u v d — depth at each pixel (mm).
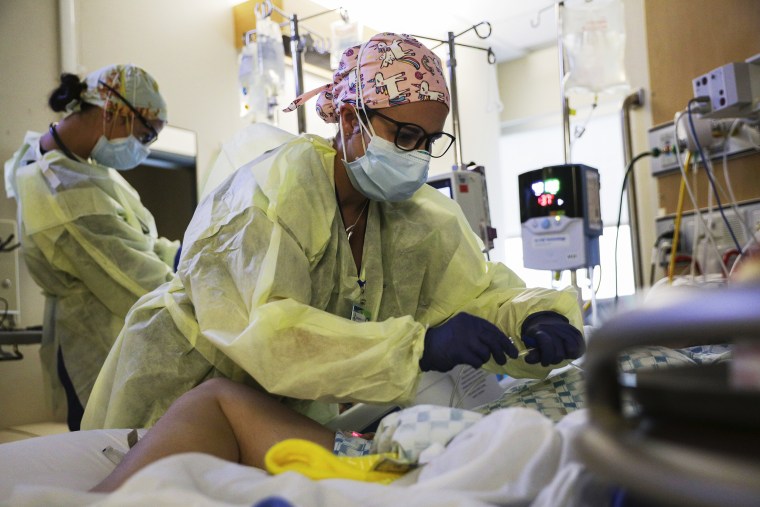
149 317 1674
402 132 1646
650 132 3135
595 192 3025
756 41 2721
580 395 1485
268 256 1390
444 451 935
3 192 3475
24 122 3594
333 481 801
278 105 3990
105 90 2758
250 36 4426
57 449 1346
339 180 1766
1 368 3445
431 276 1877
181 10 4422
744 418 507
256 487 764
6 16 3555
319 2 4809
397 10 5582
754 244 2277
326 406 1876
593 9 3643
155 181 4242
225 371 1590
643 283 3154
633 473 499
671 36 3096
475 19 6301
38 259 2730
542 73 7242
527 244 3010
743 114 2557
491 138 7078
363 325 1344
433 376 1764
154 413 1648
